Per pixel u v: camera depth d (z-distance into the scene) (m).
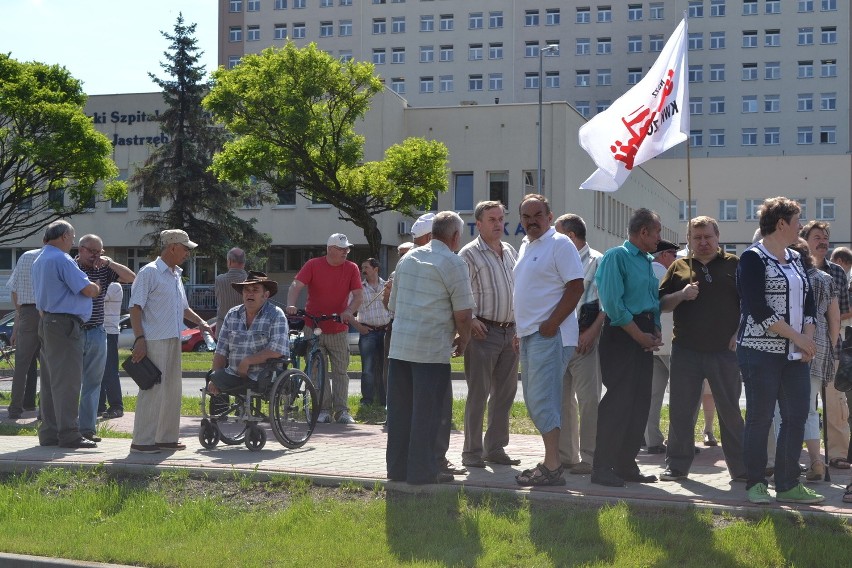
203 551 6.38
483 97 95.25
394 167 38.38
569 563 5.86
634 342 7.66
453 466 8.20
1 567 6.48
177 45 45.06
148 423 9.34
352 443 10.35
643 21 93.56
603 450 7.70
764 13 93.31
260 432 9.62
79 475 8.51
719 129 94.38
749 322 7.01
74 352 9.81
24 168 47.06
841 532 6.22
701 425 11.93
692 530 6.30
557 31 94.38
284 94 36.88
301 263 53.00
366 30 96.62
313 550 6.31
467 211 49.94
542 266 7.62
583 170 52.44
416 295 7.65
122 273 10.99
